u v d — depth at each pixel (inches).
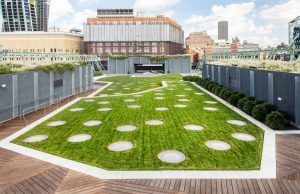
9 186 321.7
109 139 500.1
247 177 339.6
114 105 856.3
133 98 1005.8
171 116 687.1
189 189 310.7
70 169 367.9
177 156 412.5
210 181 330.0
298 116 565.6
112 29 5403.5
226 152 426.3
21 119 676.7
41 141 492.4
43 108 827.4
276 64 847.1
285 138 494.9
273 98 685.9
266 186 316.5
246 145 458.9
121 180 334.3
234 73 1001.5
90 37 5388.8
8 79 670.5
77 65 1198.3
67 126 599.2
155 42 5477.4
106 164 383.9
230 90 958.4
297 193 300.5
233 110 759.7
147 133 536.7
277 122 551.2
